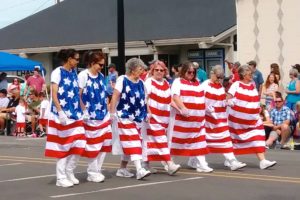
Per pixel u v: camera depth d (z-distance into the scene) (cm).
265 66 2039
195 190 996
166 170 1188
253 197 935
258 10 2047
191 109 1170
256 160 1371
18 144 1791
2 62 2289
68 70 1021
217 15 2955
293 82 1703
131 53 3014
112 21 3312
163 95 1127
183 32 2883
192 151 1182
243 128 1221
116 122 1094
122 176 1137
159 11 3203
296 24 1975
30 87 2162
